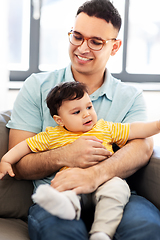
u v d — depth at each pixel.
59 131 1.30
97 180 1.14
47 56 2.60
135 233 1.00
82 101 1.25
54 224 0.98
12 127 1.41
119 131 1.32
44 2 2.51
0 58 2.15
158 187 1.26
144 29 2.63
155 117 2.31
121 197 1.09
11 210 1.35
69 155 1.21
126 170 1.24
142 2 2.60
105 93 1.47
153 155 1.35
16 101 1.46
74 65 1.42
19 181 1.39
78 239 0.96
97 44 1.37
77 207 1.02
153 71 2.67
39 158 1.25
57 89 1.28
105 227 1.03
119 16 1.46
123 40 2.49
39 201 0.92
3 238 1.09
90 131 1.28
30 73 2.47
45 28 2.56
